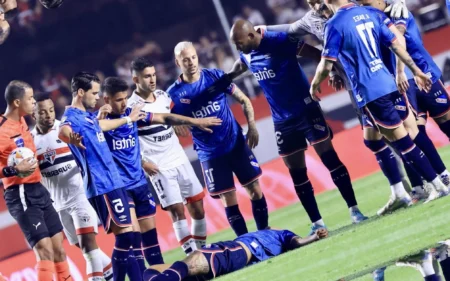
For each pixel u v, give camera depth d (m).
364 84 24.34
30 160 25.03
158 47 68.81
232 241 23.42
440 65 53.34
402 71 24.64
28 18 67.75
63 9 68.44
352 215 27.84
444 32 53.91
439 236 20.84
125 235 24.84
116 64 69.00
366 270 20.19
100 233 41.88
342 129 51.09
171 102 28.83
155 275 21.61
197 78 28.55
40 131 28.61
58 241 26.47
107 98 26.50
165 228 43.12
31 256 40.84
